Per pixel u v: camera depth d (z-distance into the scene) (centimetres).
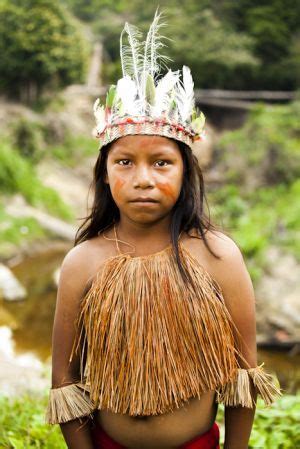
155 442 189
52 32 2228
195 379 181
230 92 2408
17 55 2188
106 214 198
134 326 179
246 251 1196
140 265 184
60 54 2236
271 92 2472
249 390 195
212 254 190
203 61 2394
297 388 799
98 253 193
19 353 880
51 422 199
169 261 185
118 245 192
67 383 200
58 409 198
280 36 2525
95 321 184
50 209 1741
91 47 2762
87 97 2353
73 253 196
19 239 1427
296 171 1931
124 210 182
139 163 178
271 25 2511
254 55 2533
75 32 2347
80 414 197
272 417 299
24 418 330
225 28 2538
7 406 359
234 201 1752
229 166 2061
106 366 182
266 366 892
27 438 289
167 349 179
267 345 962
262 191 1928
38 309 1072
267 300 1060
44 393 400
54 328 200
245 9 2630
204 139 195
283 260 1172
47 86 2284
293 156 1942
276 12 2578
